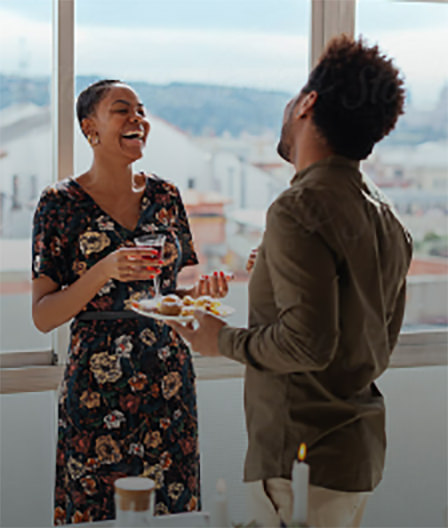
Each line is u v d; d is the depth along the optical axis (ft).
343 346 4.05
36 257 6.53
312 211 3.84
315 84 4.11
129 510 3.68
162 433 6.59
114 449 6.47
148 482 3.78
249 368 4.32
